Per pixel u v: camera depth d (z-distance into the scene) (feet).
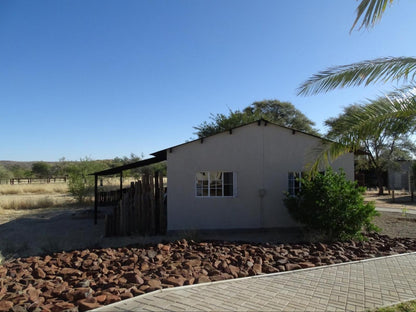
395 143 93.04
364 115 18.80
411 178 90.68
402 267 21.24
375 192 101.76
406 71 17.54
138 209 38.65
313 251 26.94
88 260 24.57
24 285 19.25
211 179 39.58
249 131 39.83
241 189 39.50
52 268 23.02
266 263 22.93
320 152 22.77
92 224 47.55
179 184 39.01
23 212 63.72
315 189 31.58
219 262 22.81
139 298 15.72
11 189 109.29
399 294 16.42
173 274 20.01
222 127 82.69
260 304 15.06
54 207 70.85
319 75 19.24
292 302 15.34
